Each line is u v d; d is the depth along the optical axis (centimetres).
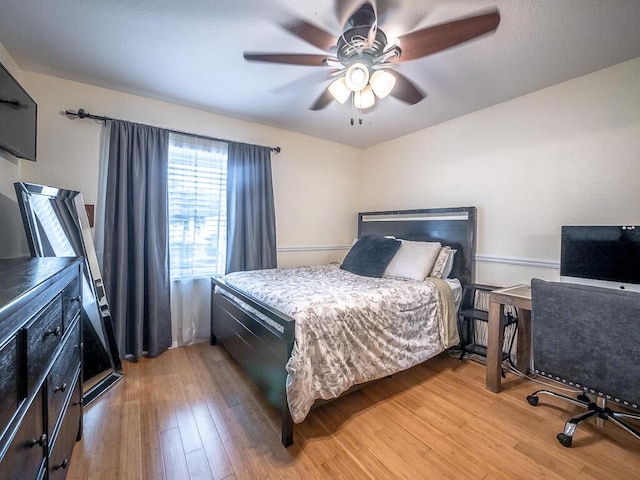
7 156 194
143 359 254
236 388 210
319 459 146
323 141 385
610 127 209
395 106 278
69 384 126
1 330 61
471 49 187
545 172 242
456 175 306
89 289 214
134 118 261
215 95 259
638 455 151
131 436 159
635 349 134
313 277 268
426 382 225
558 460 147
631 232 179
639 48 186
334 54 182
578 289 148
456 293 267
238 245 308
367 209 417
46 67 216
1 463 61
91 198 245
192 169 289
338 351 172
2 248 185
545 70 213
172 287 283
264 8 155
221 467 141
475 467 143
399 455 150
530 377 234
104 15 162
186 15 161
